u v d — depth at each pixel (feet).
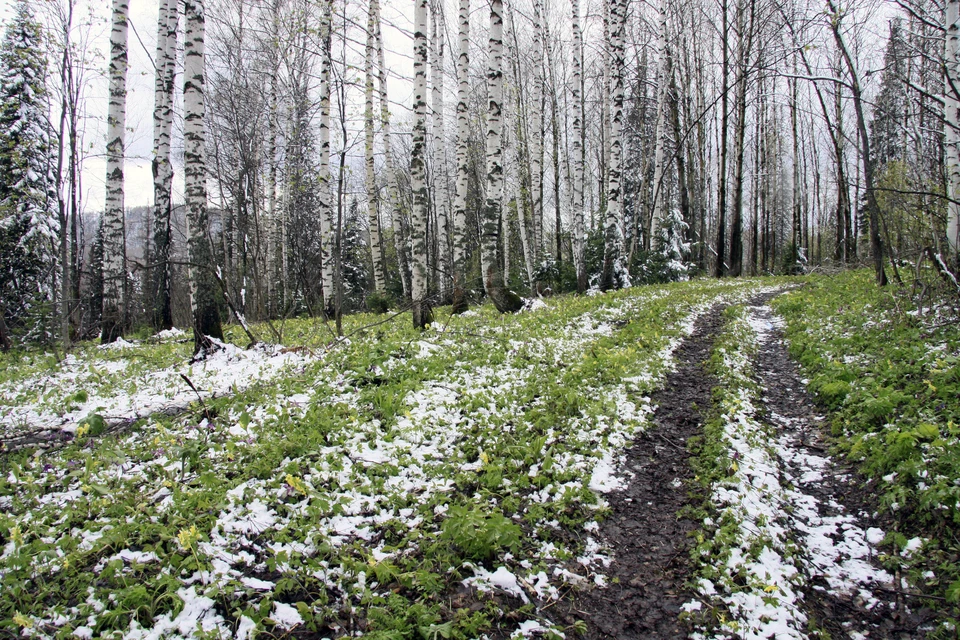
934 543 12.71
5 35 43.09
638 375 24.14
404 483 15.39
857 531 14.12
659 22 71.00
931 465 14.34
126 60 44.27
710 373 25.03
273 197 72.59
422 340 29.17
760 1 68.64
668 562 12.86
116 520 12.92
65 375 29.91
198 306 31.35
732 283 64.54
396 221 81.15
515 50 76.84
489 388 22.48
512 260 103.50
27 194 57.26
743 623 11.07
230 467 15.65
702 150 92.99
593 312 38.37
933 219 31.86
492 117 38.01
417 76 37.58
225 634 9.86
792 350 28.30
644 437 19.02
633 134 92.48
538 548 13.17
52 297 47.32
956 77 27.07
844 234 94.22
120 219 44.83
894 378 20.03
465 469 16.24
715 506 14.71
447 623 10.26
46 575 11.18
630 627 10.98
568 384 22.68
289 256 75.97
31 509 13.79
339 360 26.23
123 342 41.91
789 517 14.85
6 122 56.54
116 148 44.09
